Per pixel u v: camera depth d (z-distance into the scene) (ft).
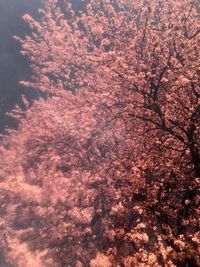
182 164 40.22
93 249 52.54
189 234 33.14
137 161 39.96
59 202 59.41
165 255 28.96
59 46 56.44
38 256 65.36
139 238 31.71
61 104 64.18
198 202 37.70
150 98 41.39
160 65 40.42
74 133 61.31
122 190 40.65
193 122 37.96
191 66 37.68
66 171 62.34
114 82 42.37
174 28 40.50
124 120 45.44
